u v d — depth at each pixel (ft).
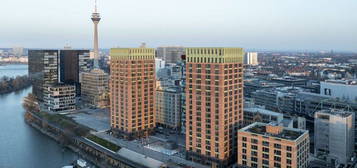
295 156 574.56
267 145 607.37
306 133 627.05
